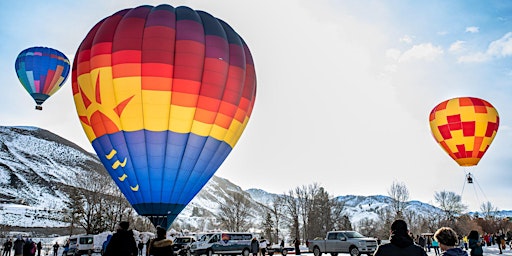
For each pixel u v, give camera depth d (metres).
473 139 26.95
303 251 41.38
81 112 18.72
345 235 27.12
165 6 19.34
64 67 26.84
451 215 82.56
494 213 103.44
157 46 17.62
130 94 17.39
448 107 27.88
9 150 145.75
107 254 8.24
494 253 30.11
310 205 75.88
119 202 66.06
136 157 17.52
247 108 19.94
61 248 51.44
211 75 18.19
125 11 19.61
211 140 18.58
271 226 83.50
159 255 9.36
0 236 60.44
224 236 30.75
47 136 173.88
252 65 20.56
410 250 5.04
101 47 18.06
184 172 18.06
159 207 17.66
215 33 19.12
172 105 17.55
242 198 110.31
